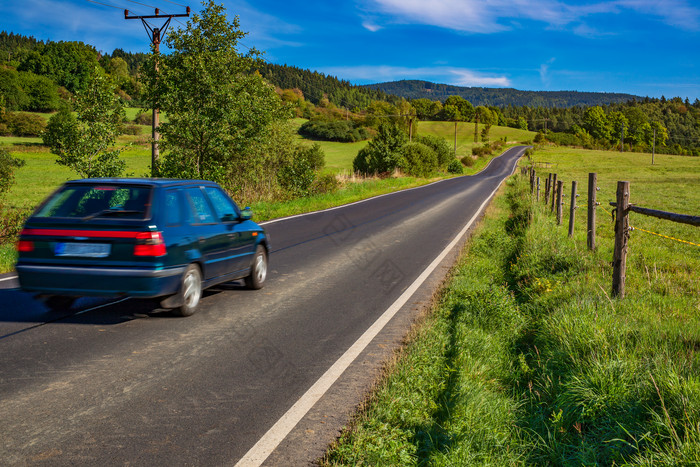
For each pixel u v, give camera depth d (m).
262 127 17.53
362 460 3.22
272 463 3.20
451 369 4.67
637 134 183.62
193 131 16.48
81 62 155.25
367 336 5.75
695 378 3.69
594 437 3.46
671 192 40.16
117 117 15.68
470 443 3.38
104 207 5.83
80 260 5.71
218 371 4.63
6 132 91.25
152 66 17.19
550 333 5.32
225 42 17.16
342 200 24.30
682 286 7.92
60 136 15.05
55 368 4.56
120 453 3.23
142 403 3.94
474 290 7.40
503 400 4.10
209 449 3.32
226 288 8.04
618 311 5.87
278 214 18.14
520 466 3.26
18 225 11.88
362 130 129.12
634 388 3.79
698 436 3.00
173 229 6.00
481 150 115.62
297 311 6.71
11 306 6.47
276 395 4.18
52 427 3.52
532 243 10.62
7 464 3.05
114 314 6.30
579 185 45.59
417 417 3.84
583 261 8.75
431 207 22.03
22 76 120.31
